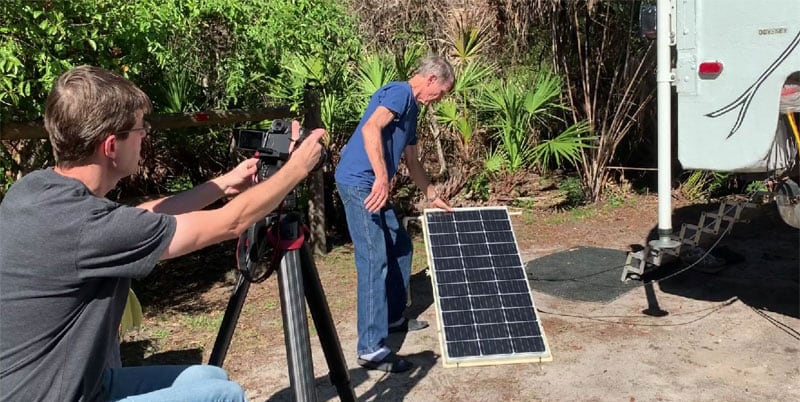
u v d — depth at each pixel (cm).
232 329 234
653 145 831
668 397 352
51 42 385
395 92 374
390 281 432
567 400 352
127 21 411
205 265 586
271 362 401
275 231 222
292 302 222
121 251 182
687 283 516
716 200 760
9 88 363
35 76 388
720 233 511
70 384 185
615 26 770
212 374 228
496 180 782
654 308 468
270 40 523
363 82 643
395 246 426
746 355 394
